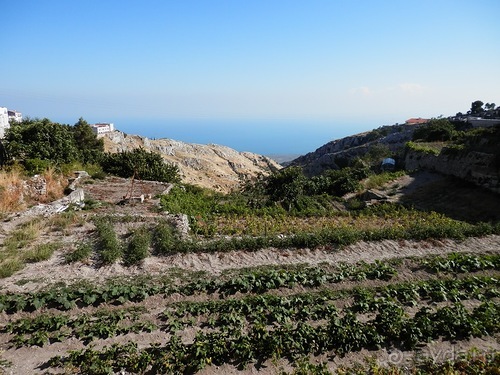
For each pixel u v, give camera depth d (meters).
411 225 17.02
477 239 15.50
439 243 14.95
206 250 13.36
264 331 8.98
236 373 8.02
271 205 22.56
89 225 15.09
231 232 16.00
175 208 18.97
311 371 8.01
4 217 14.95
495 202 21.22
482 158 24.25
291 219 18.75
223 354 8.34
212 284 11.09
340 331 8.98
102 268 11.88
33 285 10.59
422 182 28.36
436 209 21.70
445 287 11.66
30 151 25.06
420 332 9.19
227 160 145.50
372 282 12.02
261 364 8.27
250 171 140.38
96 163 31.69
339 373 8.03
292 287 11.33
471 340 9.30
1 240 13.05
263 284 11.23
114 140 105.88
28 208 16.58
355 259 13.52
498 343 9.23
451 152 28.38
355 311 10.41
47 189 19.17
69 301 9.88
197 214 18.66
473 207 21.34
